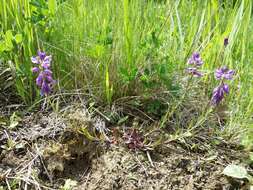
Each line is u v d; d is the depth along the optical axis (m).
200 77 0.24
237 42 0.27
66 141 0.21
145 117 0.22
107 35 0.22
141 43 0.23
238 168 0.20
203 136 0.22
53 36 0.23
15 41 0.22
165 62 0.23
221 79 0.20
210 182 0.20
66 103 0.23
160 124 0.22
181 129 0.22
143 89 0.23
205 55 0.25
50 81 0.20
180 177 0.20
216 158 0.21
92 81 0.23
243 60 0.26
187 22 0.28
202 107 0.23
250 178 0.19
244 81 0.24
